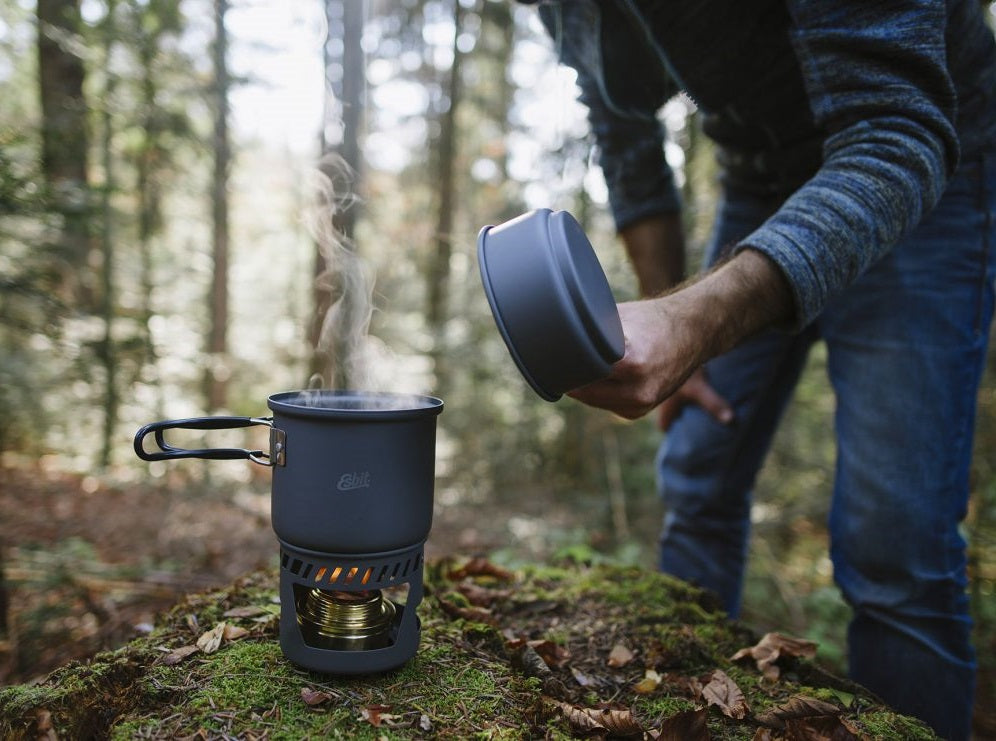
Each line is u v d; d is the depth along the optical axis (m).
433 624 1.12
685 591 1.40
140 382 5.61
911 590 1.20
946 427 1.19
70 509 4.17
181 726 0.79
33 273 3.09
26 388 4.67
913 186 0.87
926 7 0.88
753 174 1.49
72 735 0.78
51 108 4.38
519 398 6.00
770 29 1.15
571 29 1.45
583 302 0.73
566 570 1.56
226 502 4.64
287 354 9.45
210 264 8.68
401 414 0.83
